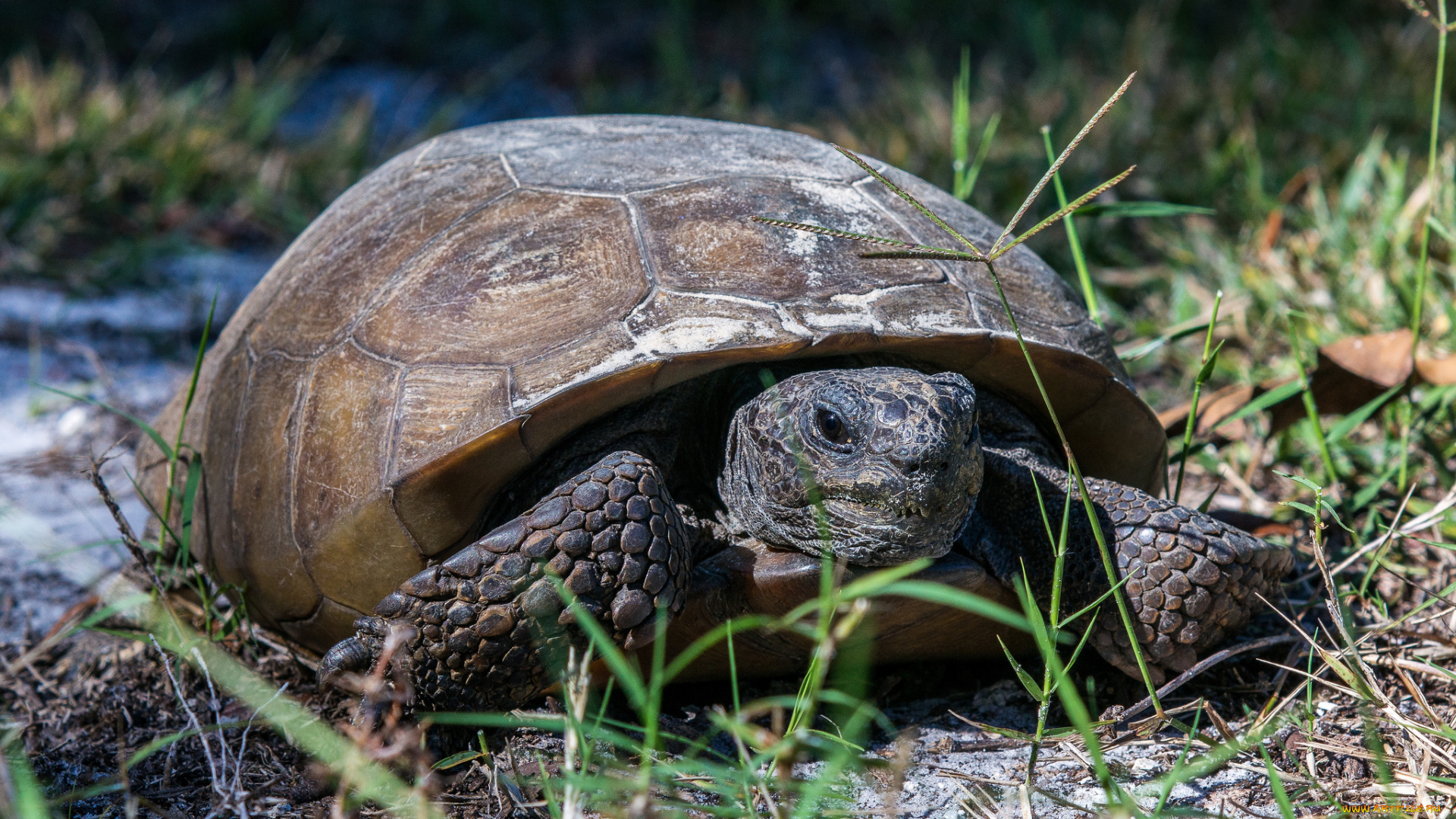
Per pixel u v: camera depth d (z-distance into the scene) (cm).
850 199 320
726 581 277
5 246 636
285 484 297
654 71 1017
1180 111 735
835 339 274
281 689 281
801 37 1081
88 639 352
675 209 304
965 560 275
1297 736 264
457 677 260
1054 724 284
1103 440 323
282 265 371
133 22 1083
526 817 247
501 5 1130
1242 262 535
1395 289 456
